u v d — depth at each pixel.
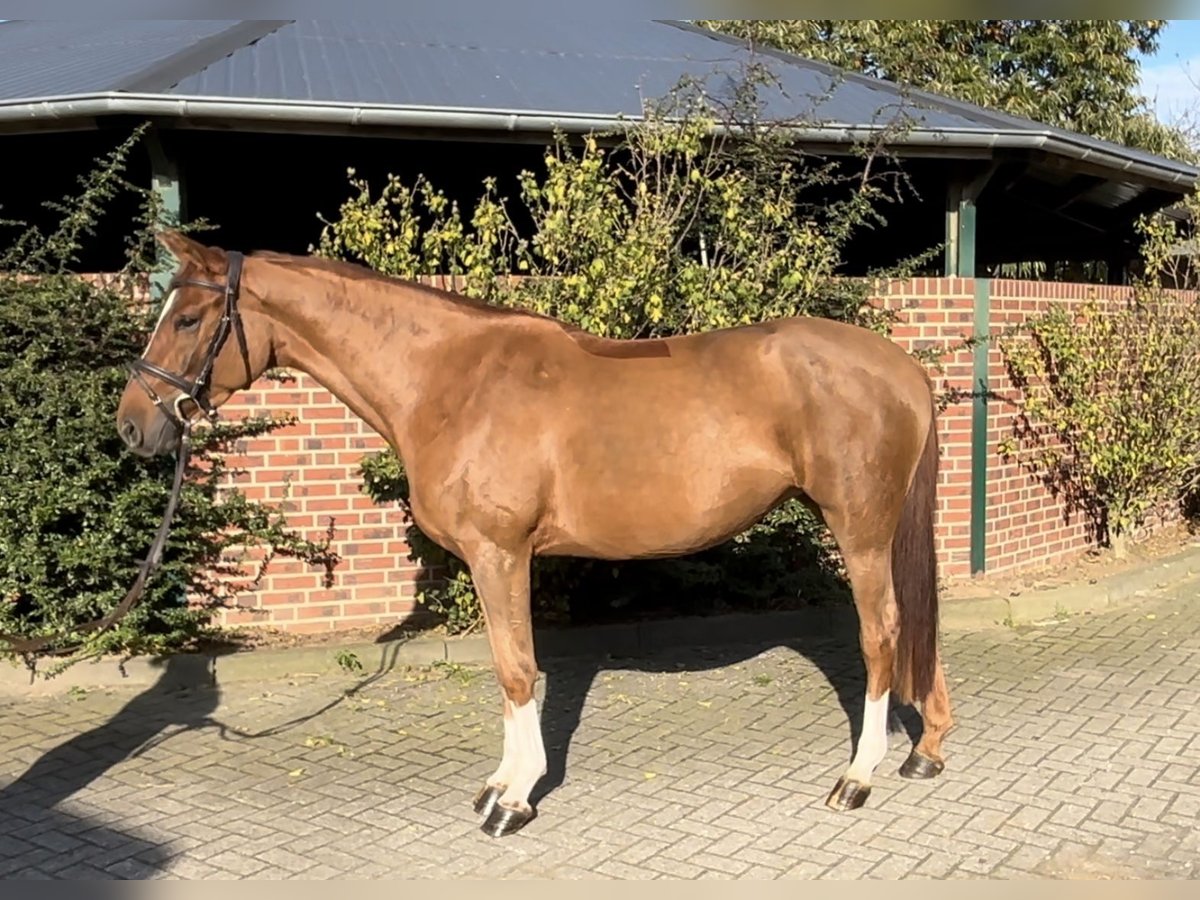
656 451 3.54
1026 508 7.24
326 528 5.86
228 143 7.05
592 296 5.11
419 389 3.67
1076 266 13.84
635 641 5.80
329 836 3.59
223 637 5.70
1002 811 3.71
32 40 9.13
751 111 5.85
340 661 5.39
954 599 6.33
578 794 3.92
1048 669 5.37
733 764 4.20
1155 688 5.04
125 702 4.98
